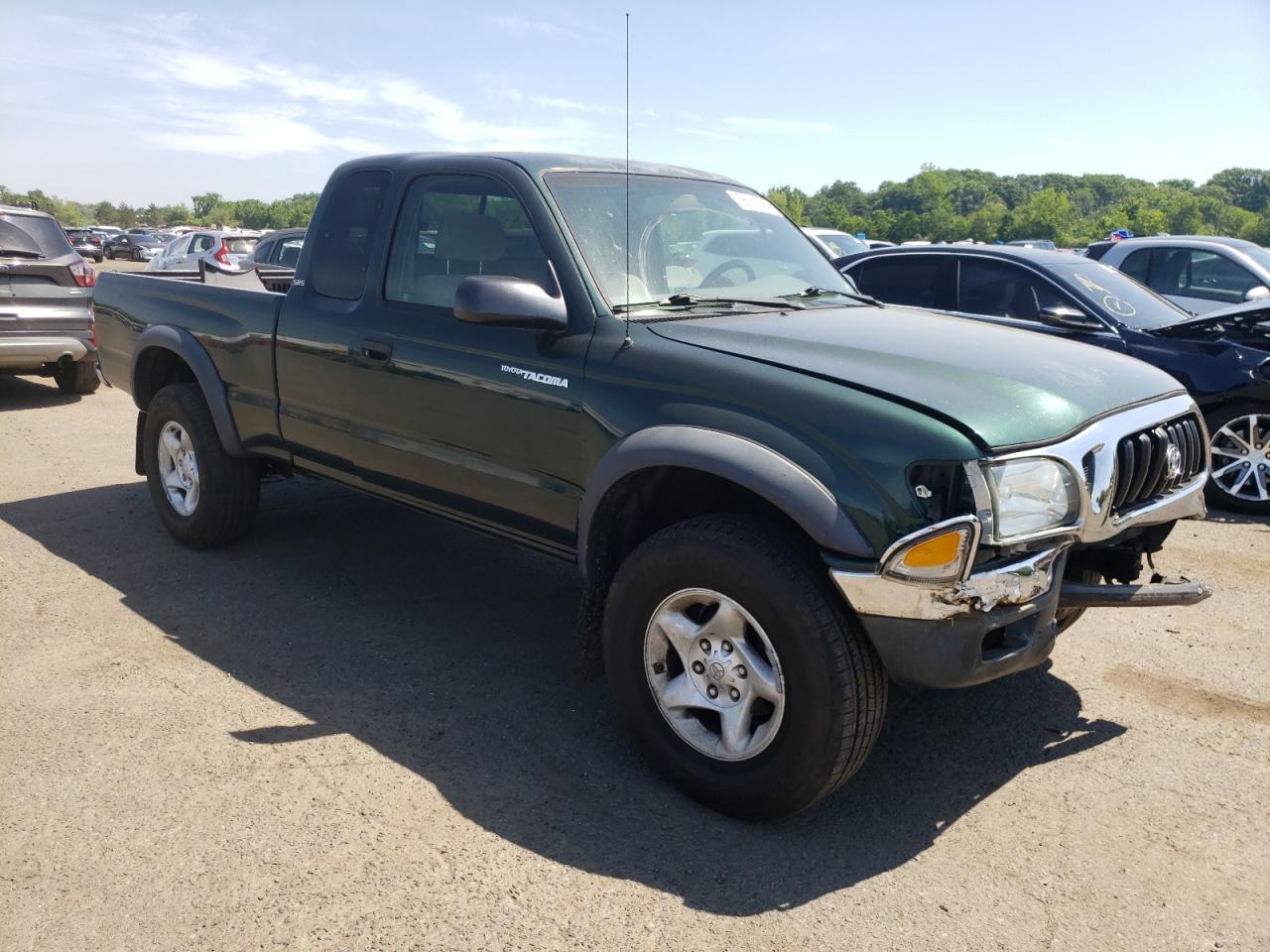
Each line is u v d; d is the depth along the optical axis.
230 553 5.24
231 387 4.83
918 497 2.65
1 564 5.01
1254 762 3.35
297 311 4.41
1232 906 2.61
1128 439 3.06
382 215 4.11
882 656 2.69
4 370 9.30
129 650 4.05
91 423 8.67
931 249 7.63
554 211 3.54
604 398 3.23
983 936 2.49
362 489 4.32
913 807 3.08
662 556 3.01
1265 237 162.62
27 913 2.49
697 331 3.27
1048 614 2.86
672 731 3.10
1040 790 3.18
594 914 2.54
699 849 2.84
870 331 3.40
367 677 3.87
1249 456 6.41
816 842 2.89
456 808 3.00
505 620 4.48
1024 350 3.35
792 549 2.80
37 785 3.04
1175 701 3.79
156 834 2.82
